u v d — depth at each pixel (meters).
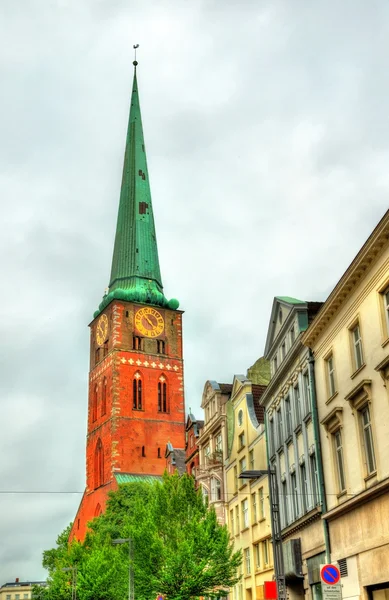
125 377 119.81
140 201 134.38
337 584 27.45
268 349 55.91
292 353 46.72
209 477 72.19
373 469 34.53
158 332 125.44
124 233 132.25
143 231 132.38
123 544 69.31
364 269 34.75
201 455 78.69
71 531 122.94
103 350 125.25
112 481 112.56
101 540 88.38
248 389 64.94
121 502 99.12
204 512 63.12
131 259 129.50
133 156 137.75
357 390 35.28
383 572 32.50
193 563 57.03
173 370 124.06
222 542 58.34
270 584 41.62
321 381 42.25
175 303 128.38
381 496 32.84
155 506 63.31
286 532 48.66
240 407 66.38
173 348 125.62
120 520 95.12
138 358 121.94
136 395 120.00
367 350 34.84
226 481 69.94
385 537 32.34
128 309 124.44
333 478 39.75
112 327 122.94
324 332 41.38
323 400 41.78
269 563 55.94
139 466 115.12
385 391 32.72
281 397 51.62
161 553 58.69
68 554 87.50
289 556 46.34
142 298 125.94
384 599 33.00
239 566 62.19
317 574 41.88
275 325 54.34
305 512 44.78
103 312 127.62
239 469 65.69
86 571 76.94
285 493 50.97
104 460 117.12
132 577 60.28
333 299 38.22
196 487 75.31
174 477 65.69
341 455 39.28
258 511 59.12
